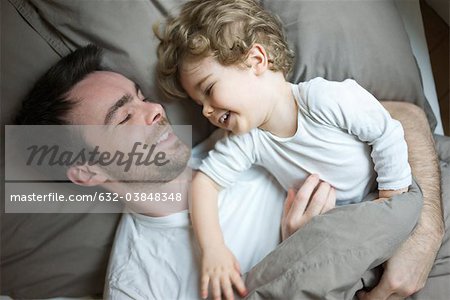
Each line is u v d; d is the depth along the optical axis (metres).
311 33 1.02
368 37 1.03
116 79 0.95
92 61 0.96
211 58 0.86
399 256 0.84
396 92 1.06
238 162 0.95
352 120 0.85
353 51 1.02
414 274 0.83
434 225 0.87
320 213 0.88
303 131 0.89
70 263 1.06
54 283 1.06
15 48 0.99
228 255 0.88
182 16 0.95
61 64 0.95
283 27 1.03
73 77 0.94
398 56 1.04
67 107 0.93
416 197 0.85
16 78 0.99
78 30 0.98
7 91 0.99
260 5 1.02
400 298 0.86
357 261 0.78
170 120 1.04
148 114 0.95
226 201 0.98
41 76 0.99
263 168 1.01
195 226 0.92
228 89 0.86
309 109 0.87
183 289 0.90
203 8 0.92
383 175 0.86
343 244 0.79
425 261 0.84
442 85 1.55
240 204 0.97
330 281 0.77
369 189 0.94
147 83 1.01
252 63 0.88
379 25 1.04
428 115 1.16
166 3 1.00
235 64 0.86
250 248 0.93
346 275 0.77
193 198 0.95
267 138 0.92
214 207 0.94
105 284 0.98
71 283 1.07
